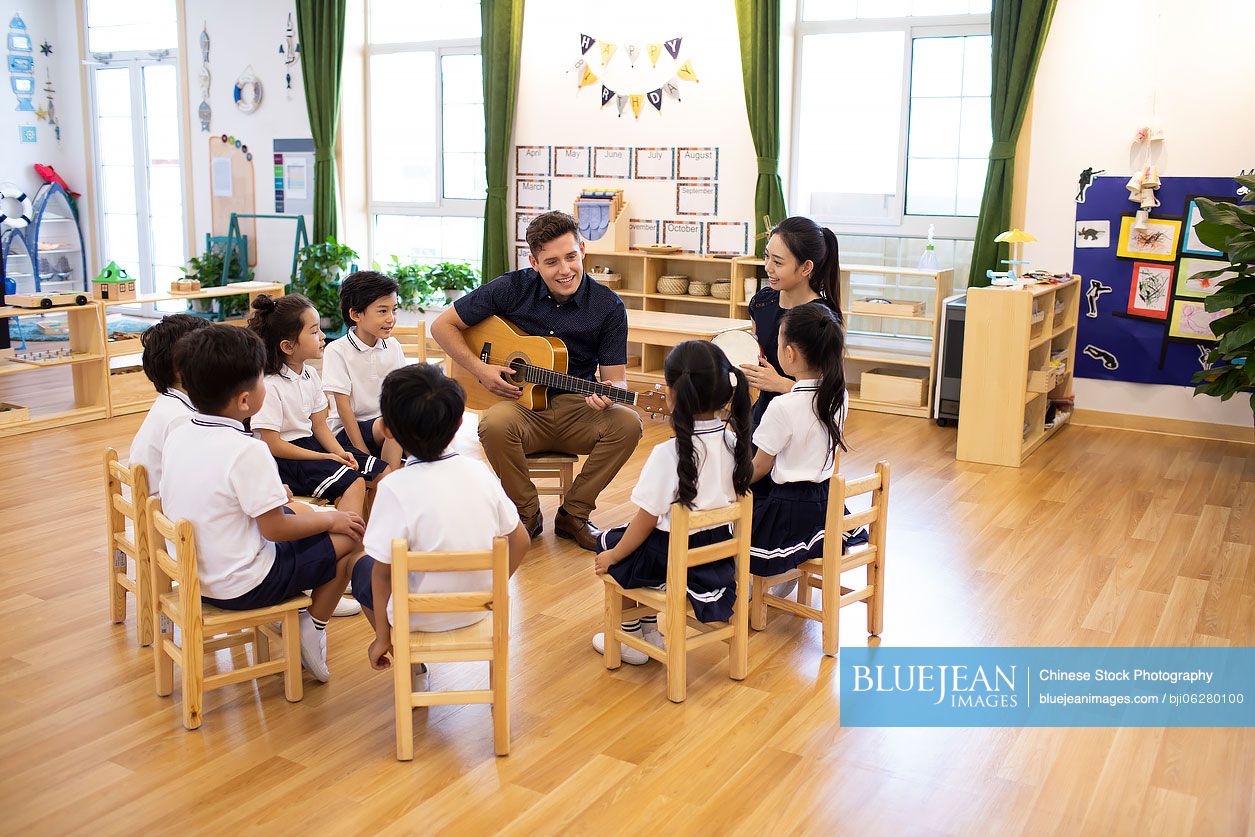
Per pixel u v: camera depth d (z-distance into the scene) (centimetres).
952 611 338
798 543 303
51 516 420
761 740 257
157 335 295
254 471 248
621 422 383
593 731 260
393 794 231
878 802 231
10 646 303
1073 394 612
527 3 735
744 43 651
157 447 295
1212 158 555
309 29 796
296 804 226
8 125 913
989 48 622
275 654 301
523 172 764
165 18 895
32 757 244
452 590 248
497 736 246
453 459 247
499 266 773
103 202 959
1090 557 388
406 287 781
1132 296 586
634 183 721
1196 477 496
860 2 655
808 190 692
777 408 295
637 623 305
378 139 836
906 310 622
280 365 336
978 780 241
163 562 259
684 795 232
